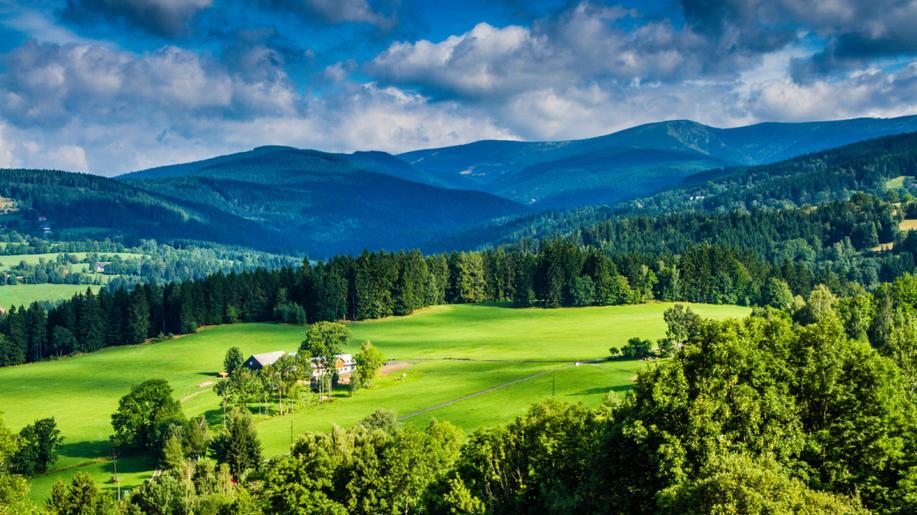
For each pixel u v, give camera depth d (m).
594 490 51.31
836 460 46.12
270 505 76.94
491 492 64.94
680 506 39.38
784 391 49.88
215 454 123.56
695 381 50.50
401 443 74.31
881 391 48.84
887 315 122.56
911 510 43.22
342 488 74.94
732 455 42.16
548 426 65.69
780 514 34.81
